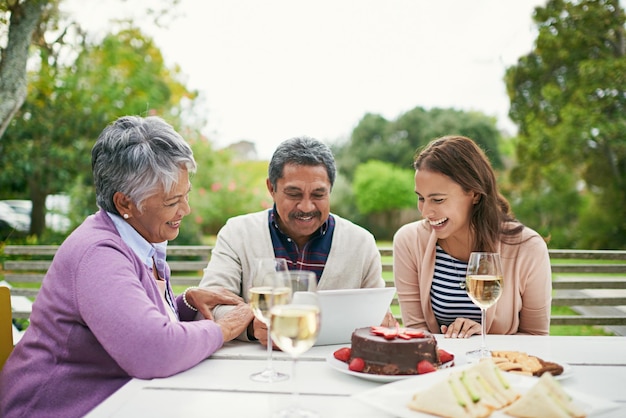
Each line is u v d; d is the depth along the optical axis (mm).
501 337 1948
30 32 5199
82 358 1569
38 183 8641
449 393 1146
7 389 1603
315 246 2367
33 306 1651
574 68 10930
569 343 1850
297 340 1254
